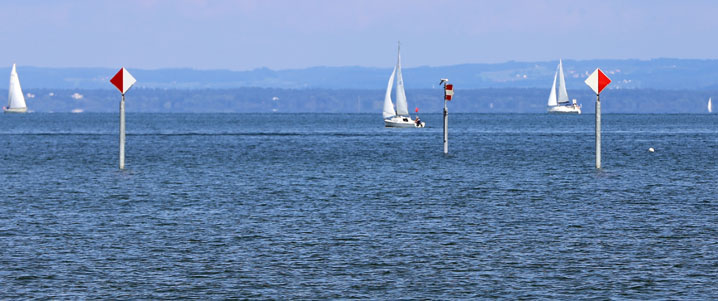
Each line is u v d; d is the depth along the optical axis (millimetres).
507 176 136875
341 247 67250
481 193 108625
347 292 53094
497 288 54031
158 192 110438
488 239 70938
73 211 89000
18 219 82375
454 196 105000
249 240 70438
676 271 58250
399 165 167250
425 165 166875
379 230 75875
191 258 62719
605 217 84188
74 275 57125
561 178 132625
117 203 96750
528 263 61000
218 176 139000
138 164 173125
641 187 116562
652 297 51781
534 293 52875
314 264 60750
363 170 153250
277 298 51750
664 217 84000
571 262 61281
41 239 70500
